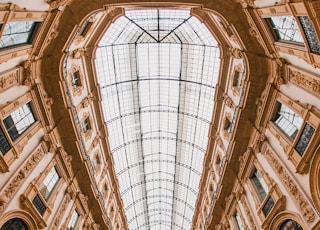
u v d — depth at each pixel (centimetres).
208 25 2311
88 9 1828
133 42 2930
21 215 1482
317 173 1277
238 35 1822
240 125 2016
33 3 1332
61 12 1656
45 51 1775
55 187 1939
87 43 2339
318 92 1289
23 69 1560
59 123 1973
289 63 1526
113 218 3403
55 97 1905
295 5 1130
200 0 1855
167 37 2900
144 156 4038
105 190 3080
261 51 1791
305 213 1320
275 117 1752
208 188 3119
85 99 2358
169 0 1884
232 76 2272
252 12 1580
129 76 3117
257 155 1908
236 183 2247
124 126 3488
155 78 3184
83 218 2411
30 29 1497
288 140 1535
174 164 4147
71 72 2097
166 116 3544
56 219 1856
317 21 1013
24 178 1551
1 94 1410
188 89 3169
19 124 1595
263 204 1733
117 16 2377
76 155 2156
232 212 2353
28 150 1641
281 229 1552
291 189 1456
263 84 1844
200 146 3544
